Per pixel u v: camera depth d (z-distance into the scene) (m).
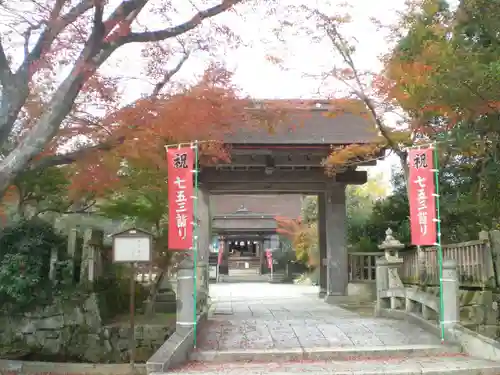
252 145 14.66
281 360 8.60
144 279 16.47
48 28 7.89
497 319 10.12
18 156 7.27
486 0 10.10
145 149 10.05
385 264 12.68
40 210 14.54
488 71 9.12
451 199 14.20
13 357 11.78
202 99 10.02
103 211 14.60
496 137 11.84
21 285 11.69
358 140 14.55
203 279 12.02
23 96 7.88
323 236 19.50
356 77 11.41
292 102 14.35
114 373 8.95
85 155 9.11
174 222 9.36
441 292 9.59
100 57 7.88
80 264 13.72
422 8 10.97
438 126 11.98
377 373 7.42
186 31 8.56
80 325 12.54
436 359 8.49
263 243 37.75
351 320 11.80
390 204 18.64
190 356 8.62
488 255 10.41
